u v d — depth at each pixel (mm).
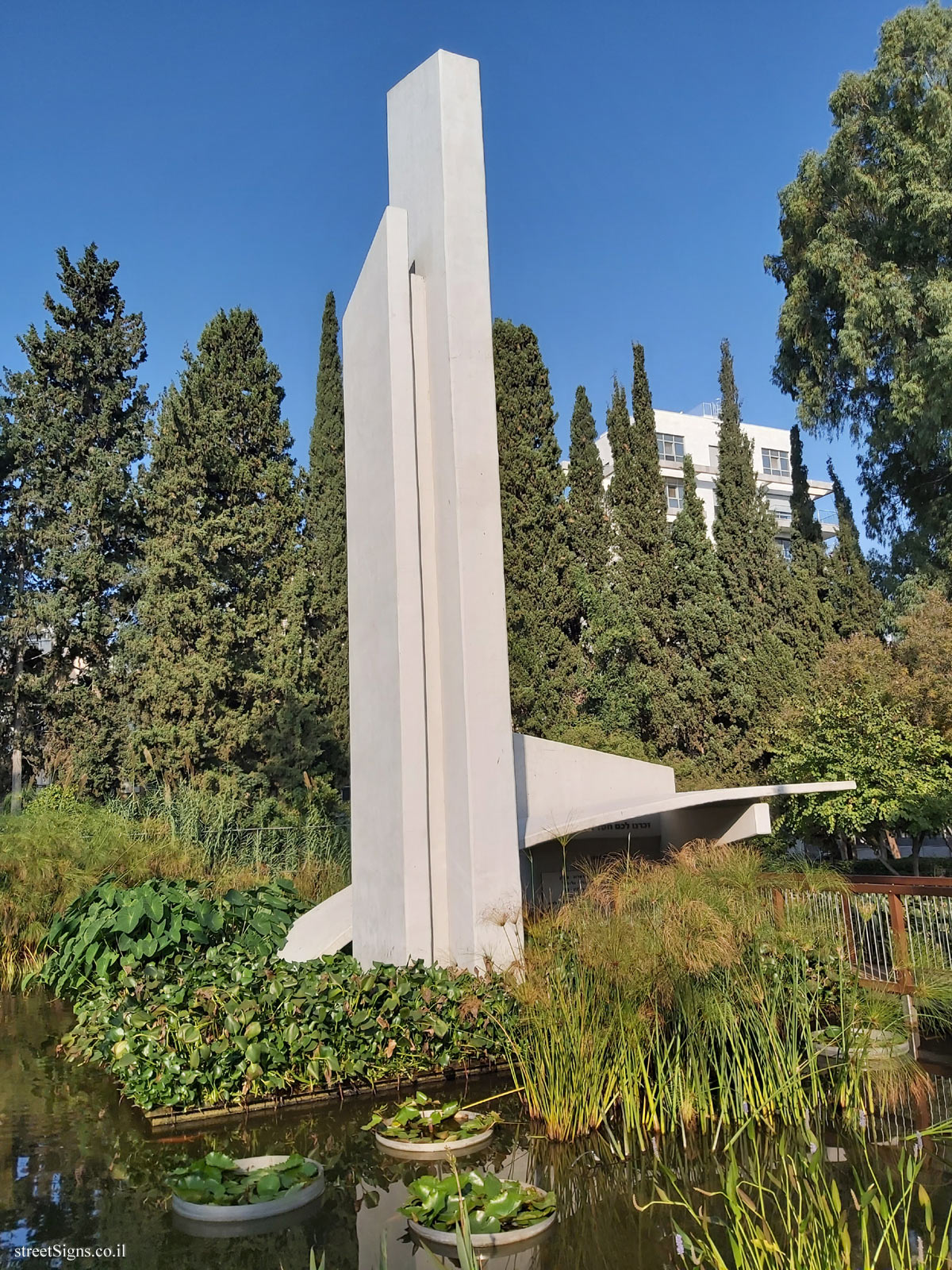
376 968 5949
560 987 4996
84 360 23219
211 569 20391
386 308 7008
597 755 10164
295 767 19641
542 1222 3719
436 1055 5691
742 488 22500
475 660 6531
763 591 22031
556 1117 4770
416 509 6777
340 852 14609
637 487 21844
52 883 9672
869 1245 3434
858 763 13961
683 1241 3574
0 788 22344
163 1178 4387
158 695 19031
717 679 21281
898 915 6344
